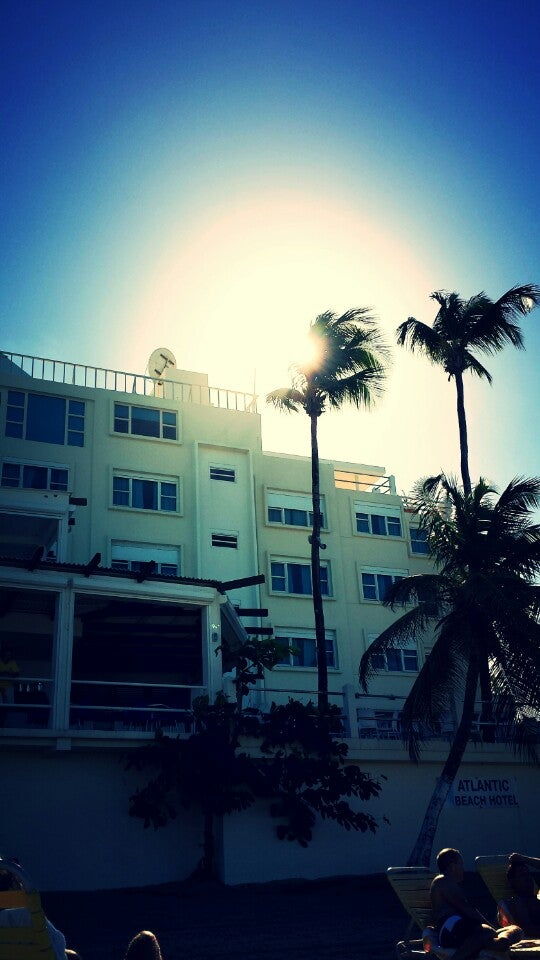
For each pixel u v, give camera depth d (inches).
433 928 333.4
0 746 669.3
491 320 1203.2
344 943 490.9
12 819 665.6
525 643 778.8
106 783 704.4
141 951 222.2
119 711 805.9
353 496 1505.9
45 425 1298.0
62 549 928.9
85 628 884.6
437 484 1106.7
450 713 877.8
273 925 542.6
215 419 1427.2
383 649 830.5
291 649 773.9
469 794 843.4
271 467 1450.5
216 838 720.3
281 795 729.0
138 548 1278.3
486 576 782.5
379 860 764.0
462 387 1213.1
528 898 360.8
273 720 753.0
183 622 882.8
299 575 1396.4
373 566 1459.2
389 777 805.9
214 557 1326.3
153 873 694.5
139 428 1365.7
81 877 669.9
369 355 1138.0
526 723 848.3
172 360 1555.1
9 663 727.1
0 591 733.3
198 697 738.2
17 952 258.2
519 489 871.1
